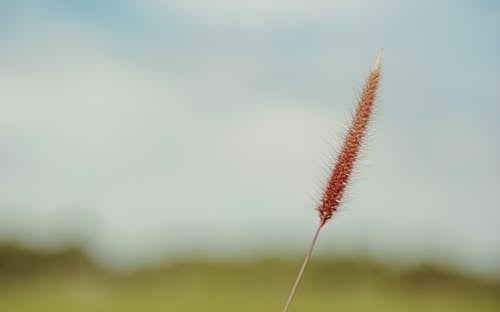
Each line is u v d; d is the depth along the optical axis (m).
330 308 31.44
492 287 38.75
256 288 35.88
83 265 40.31
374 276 39.41
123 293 33.09
